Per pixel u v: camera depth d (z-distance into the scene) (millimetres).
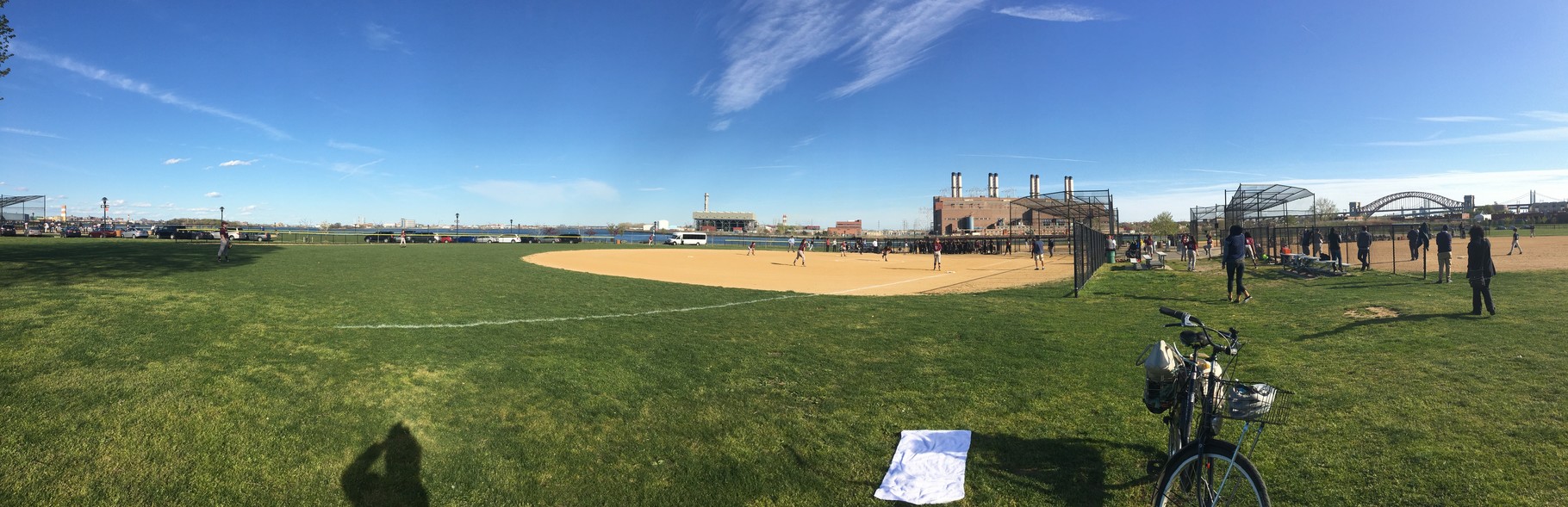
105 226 73500
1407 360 6832
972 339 9125
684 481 4434
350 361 7062
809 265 35906
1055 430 5184
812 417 5645
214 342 7281
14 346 6324
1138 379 6668
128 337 7059
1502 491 3781
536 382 6648
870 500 4125
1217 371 3705
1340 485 3955
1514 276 15125
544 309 12312
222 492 4102
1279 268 21828
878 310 12617
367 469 4531
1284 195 23438
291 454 4629
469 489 4324
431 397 6016
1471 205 110188
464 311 11664
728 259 41875
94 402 5086
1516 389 5574
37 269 14422
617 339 9172
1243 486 3426
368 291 14531
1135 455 4621
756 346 8750
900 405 5965
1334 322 9609
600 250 50938
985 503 4004
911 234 124188
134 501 3918
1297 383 6168
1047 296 15328
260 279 16031
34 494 3859
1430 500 3727
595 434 5262
